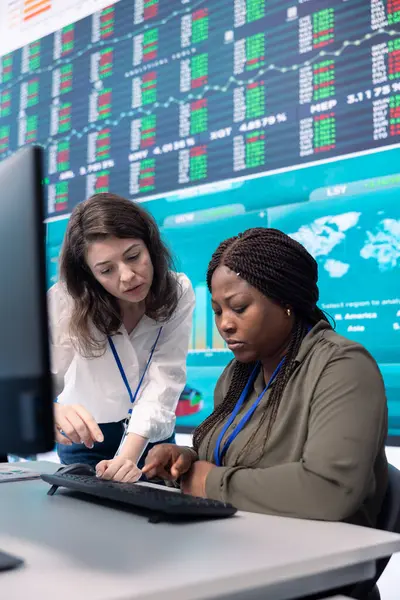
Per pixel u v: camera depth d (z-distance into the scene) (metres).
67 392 1.67
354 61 2.08
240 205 2.31
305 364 0.99
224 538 0.73
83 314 1.49
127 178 2.65
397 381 1.92
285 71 2.24
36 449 0.57
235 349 1.03
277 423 0.98
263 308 0.99
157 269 1.50
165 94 2.56
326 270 2.09
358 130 2.05
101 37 2.80
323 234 2.10
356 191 2.04
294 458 0.94
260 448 0.99
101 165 2.75
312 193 2.14
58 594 0.53
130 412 1.64
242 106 2.34
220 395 1.19
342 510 0.84
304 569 0.64
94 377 1.61
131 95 2.67
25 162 0.59
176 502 0.82
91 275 1.49
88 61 2.84
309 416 0.94
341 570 0.69
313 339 1.01
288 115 2.21
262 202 2.26
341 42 2.12
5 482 1.18
